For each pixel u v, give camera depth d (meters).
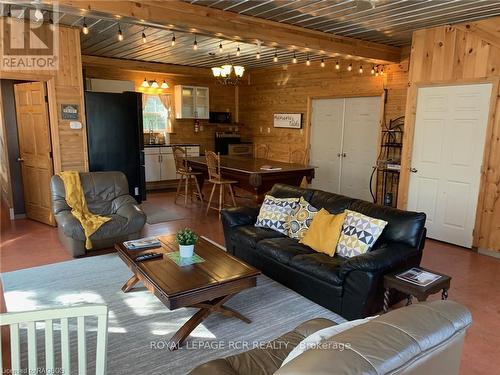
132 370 2.22
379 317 1.17
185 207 6.51
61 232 4.31
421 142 5.08
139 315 2.86
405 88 5.90
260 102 9.02
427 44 4.84
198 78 9.15
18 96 5.33
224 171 5.94
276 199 3.99
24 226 5.29
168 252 3.02
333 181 7.35
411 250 2.85
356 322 1.38
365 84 6.50
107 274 3.61
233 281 2.51
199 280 2.47
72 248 4.02
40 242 4.56
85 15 3.61
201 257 2.90
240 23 4.26
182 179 7.66
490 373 2.24
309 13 4.20
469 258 4.30
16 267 3.77
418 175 5.16
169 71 8.06
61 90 5.08
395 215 3.07
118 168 5.98
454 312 1.26
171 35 5.30
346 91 6.85
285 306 3.01
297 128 7.99
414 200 5.24
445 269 3.92
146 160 8.12
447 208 4.86
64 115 5.14
